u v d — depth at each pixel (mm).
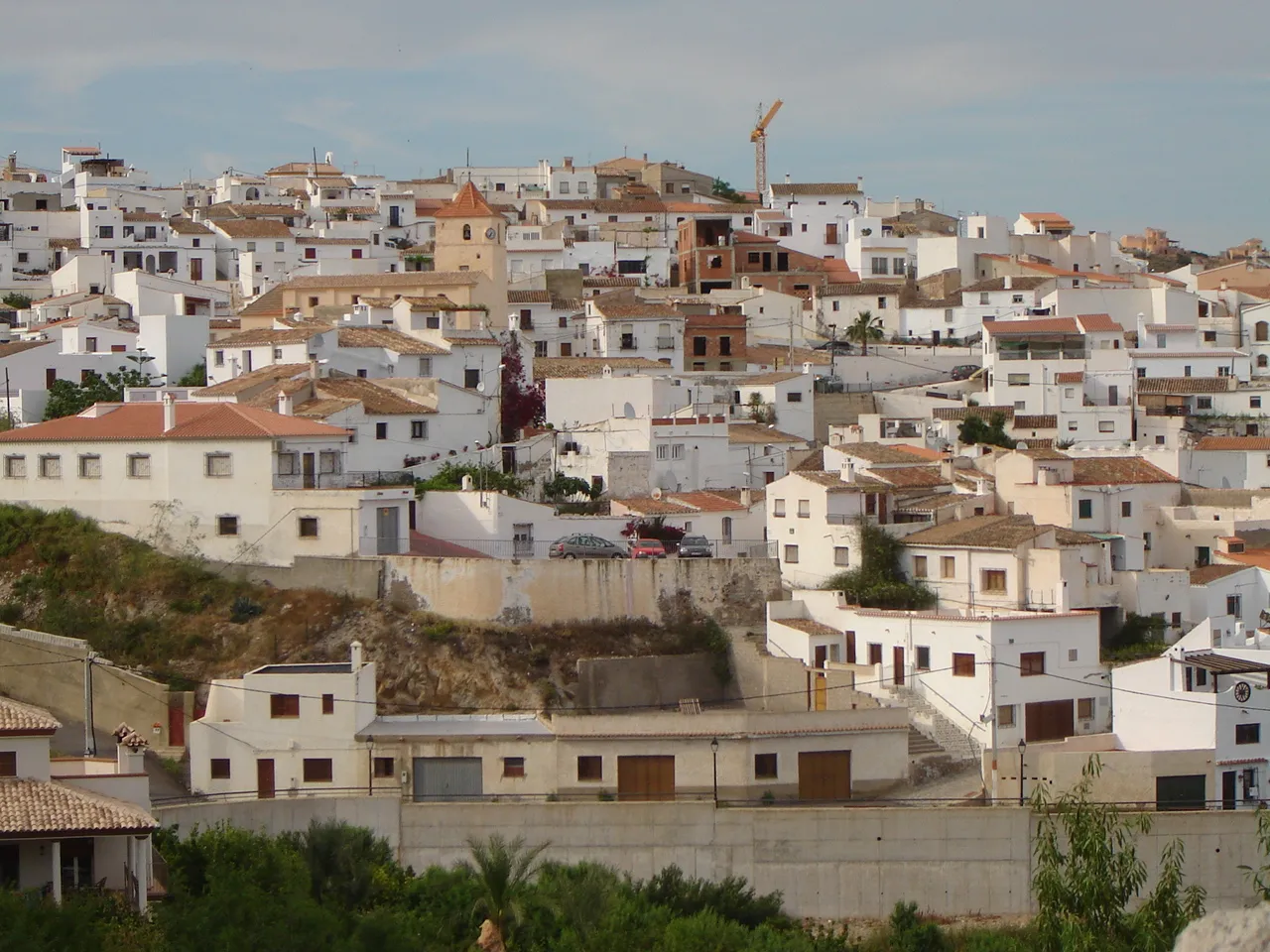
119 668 128125
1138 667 123812
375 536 140375
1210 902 109000
